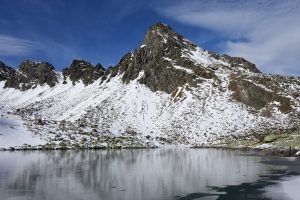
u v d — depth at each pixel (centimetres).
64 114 19775
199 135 13750
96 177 4450
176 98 18050
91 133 12838
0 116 11912
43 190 3603
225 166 5616
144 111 17538
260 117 14750
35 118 13012
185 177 4466
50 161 6384
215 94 17200
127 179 4300
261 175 4597
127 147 11550
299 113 14425
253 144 10344
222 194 3422
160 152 9275
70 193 3462
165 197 3303
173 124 15438
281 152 7612
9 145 9769
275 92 15938
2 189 3650
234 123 14338
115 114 16950
